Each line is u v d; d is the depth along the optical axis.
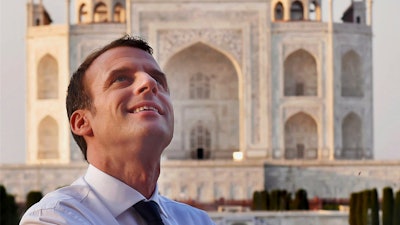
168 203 10.45
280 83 123.62
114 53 9.70
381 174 110.62
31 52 127.50
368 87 127.44
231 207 96.25
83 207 9.19
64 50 124.12
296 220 80.31
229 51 123.44
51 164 109.88
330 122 123.69
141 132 9.34
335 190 111.50
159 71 9.88
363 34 126.31
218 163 108.88
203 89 129.50
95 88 9.52
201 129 129.62
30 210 9.07
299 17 134.75
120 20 137.88
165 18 122.75
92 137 9.56
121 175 9.54
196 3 122.75
